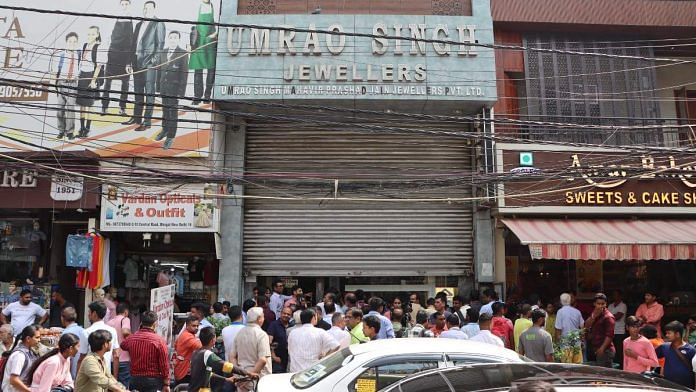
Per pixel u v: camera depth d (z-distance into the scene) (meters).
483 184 11.93
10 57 12.31
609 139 13.02
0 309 11.38
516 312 10.93
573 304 12.90
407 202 12.88
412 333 8.24
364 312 10.11
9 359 6.20
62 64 12.31
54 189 11.78
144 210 11.88
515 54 13.34
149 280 13.66
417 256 12.81
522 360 5.44
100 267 11.84
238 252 12.49
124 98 12.22
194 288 13.50
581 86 13.20
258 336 6.92
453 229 12.94
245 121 13.02
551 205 12.36
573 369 4.17
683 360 7.27
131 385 6.69
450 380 4.11
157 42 12.43
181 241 13.45
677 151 10.05
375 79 12.20
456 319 7.58
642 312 11.42
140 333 6.82
